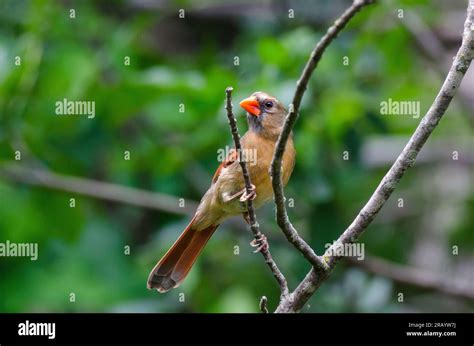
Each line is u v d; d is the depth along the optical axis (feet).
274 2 45.88
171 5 47.01
